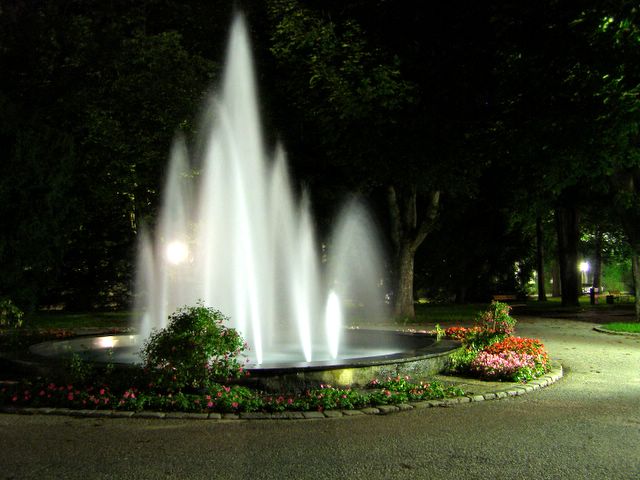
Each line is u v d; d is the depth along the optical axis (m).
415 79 18.66
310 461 6.18
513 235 40.12
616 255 51.38
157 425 7.61
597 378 11.72
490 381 10.79
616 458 6.32
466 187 25.53
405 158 19.45
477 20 16.12
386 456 6.36
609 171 17.03
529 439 7.05
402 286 27.69
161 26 27.97
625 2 12.22
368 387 9.73
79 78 24.39
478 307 35.06
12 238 16.00
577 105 14.46
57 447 6.62
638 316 25.25
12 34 23.77
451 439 7.04
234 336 9.08
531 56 14.72
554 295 60.91
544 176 18.48
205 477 5.69
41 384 8.85
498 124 17.09
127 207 28.20
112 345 14.09
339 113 21.16
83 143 23.27
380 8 19.19
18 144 16.06
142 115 24.16
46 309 33.56
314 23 22.89
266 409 8.30
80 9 26.27
